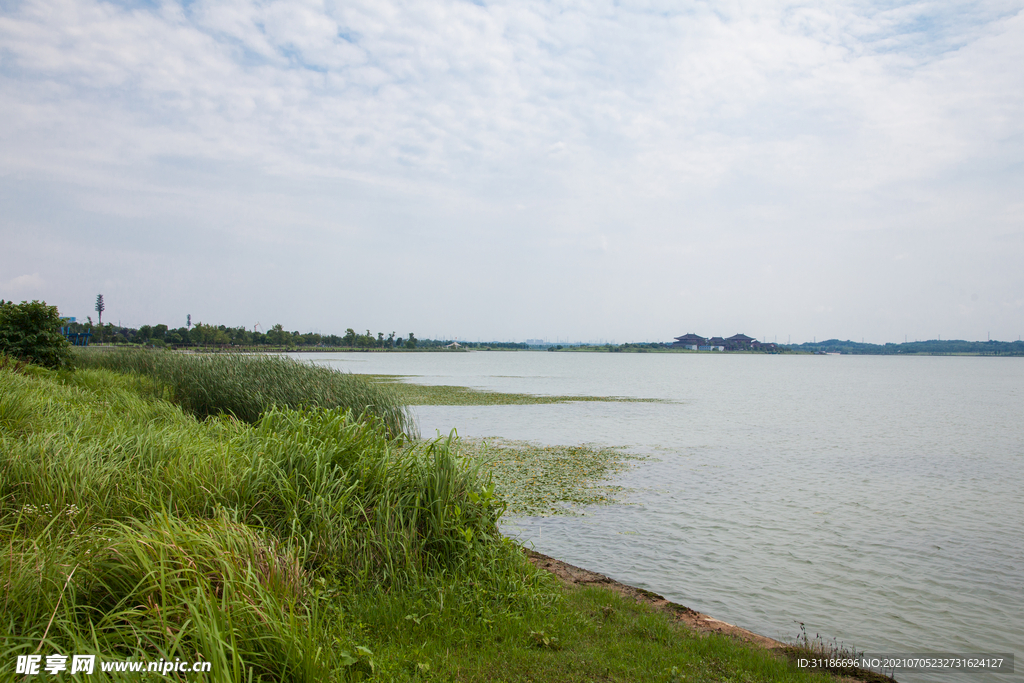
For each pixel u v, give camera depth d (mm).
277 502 6422
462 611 5621
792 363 166125
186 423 10727
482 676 4555
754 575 8383
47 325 18859
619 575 8320
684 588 7910
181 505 5922
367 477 6977
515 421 25609
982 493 13406
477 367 93875
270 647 3924
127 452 7270
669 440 20750
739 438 21531
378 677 4227
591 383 55812
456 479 7098
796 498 12719
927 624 6934
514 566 6668
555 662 4906
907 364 171625
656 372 86938
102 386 16344
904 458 17859
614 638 5594
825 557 9125
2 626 3754
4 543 4996
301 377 19203
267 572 4730
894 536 10172
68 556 4512
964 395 46281
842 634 6680
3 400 8836
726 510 11680
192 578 4203
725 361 171000
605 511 11492
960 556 9242
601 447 19000
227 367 19250
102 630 3854
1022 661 6078
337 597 5387
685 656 5254
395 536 6289
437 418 26312
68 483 6047
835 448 19516
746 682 4906
